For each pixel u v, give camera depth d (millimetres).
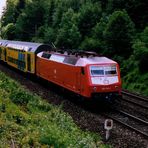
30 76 38844
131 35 41031
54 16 65750
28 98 21406
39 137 14180
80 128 19578
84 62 24672
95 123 20781
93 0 59969
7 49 49812
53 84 31641
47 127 15914
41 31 70188
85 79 24297
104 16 49906
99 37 45688
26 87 31828
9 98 20219
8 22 100188
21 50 41375
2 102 17781
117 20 40688
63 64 27984
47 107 21125
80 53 27219
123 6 49656
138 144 17391
